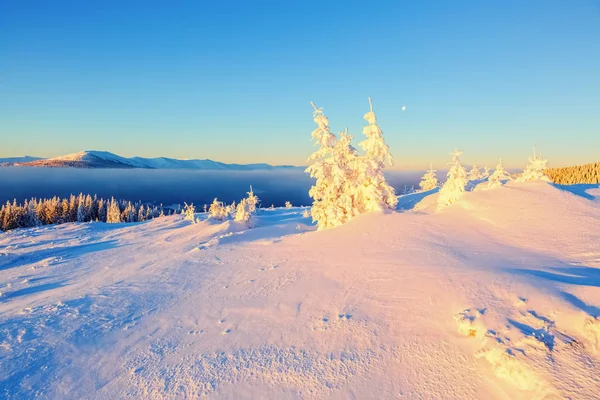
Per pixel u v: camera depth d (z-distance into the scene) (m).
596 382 4.29
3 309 11.45
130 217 93.00
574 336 5.07
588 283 6.53
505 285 6.95
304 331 7.30
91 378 6.52
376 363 5.83
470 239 11.41
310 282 10.23
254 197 33.06
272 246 16.86
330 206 19.22
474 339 5.80
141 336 8.16
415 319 6.86
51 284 15.05
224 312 9.07
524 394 4.57
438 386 5.09
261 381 5.82
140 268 16.19
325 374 5.76
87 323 9.17
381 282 9.04
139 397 5.79
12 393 6.13
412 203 20.30
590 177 77.69
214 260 15.83
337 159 19.91
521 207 13.05
